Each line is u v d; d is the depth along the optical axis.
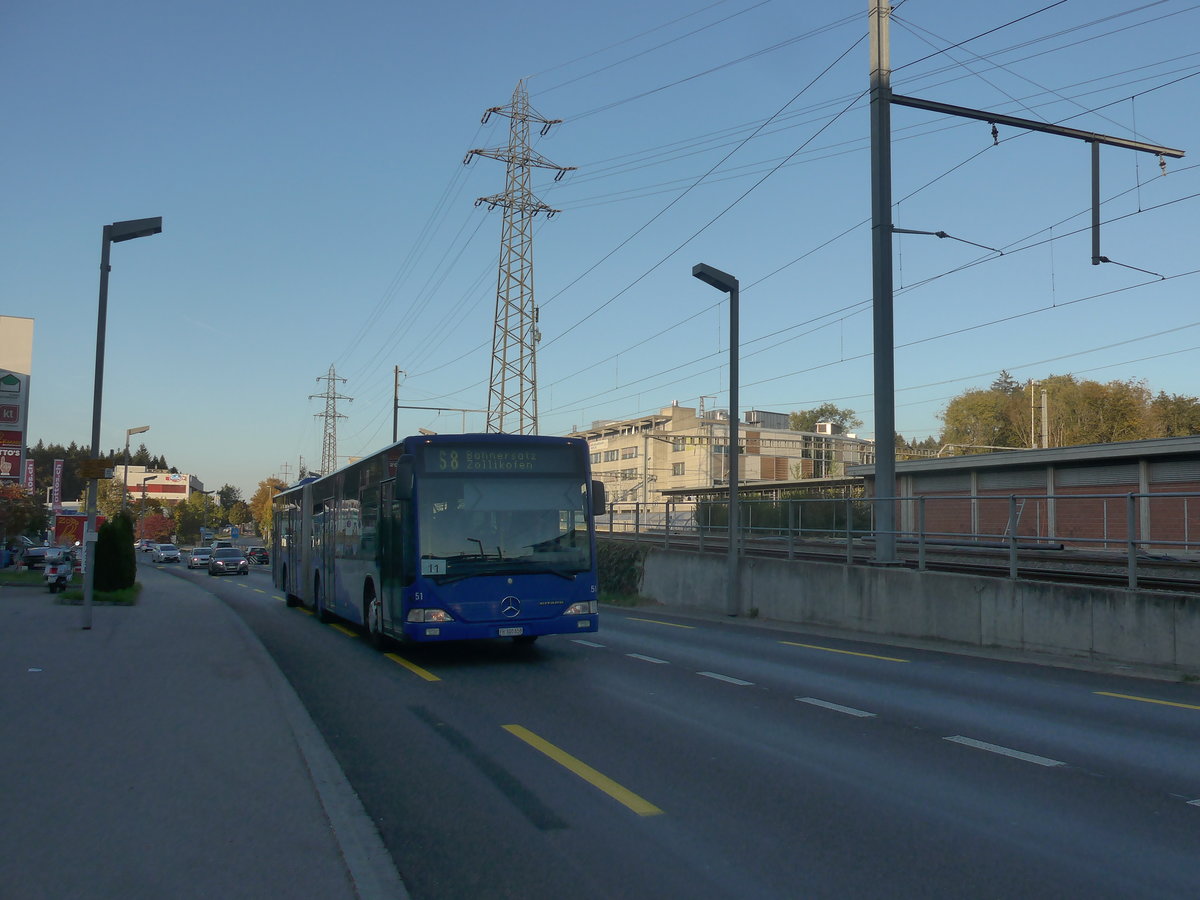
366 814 6.08
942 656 14.26
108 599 23.55
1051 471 38.22
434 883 4.94
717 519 27.83
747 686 11.23
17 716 8.48
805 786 6.76
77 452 173.25
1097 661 13.00
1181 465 34.25
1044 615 13.88
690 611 24.53
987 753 7.75
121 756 7.09
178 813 5.74
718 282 22.28
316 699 10.43
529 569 13.16
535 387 47.78
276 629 18.98
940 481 43.03
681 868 5.14
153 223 17.91
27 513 42.44
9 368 44.34
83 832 5.36
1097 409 65.75
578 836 5.68
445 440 13.26
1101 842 5.54
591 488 13.71
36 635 15.05
